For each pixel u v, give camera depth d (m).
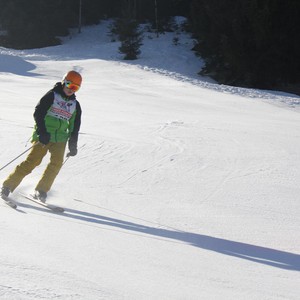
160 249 8.54
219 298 6.55
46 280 6.36
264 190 13.34
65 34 81.00
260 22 57.66
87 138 18.56
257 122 26.41
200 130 22.00
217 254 8.56
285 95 43.03
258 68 59.41
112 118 24.73
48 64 55.88
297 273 7.94
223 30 61.69
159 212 11.02
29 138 17.88
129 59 64.44
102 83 41.91
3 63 52.75
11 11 79.19
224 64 61.53
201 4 65.69
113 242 8.66
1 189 11.20
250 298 6.66
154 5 80.25
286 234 9.95
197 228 10.02
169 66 62.88
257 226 10.38
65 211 10.55
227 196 12.66
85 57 64.88
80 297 5.93
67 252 7.78
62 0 81.75
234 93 40.91
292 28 58.88
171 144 18.61
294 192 13.28
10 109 25.38
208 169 15.37
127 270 7.29
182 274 7.39
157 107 30.44
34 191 11.53
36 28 78.31
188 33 75.81
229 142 19.64
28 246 7.84
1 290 5.81
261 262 8.34
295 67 60.22
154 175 14.39
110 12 88.94
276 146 19.38
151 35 75.88
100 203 11.47
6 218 9.46
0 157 15.34
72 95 10.98
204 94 38.41
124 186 13.16
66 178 13.58
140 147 17.72
